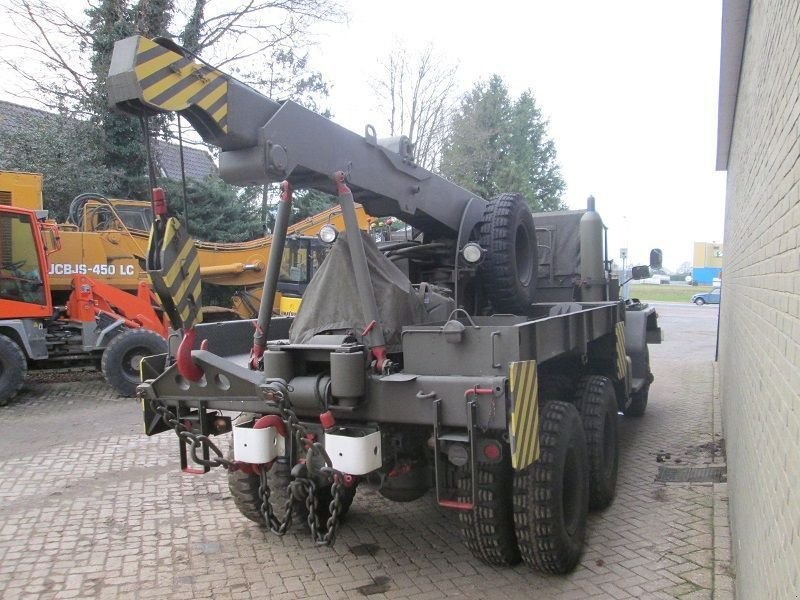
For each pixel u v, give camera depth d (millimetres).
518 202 5074
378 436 3293
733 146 7391
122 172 15523
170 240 3172
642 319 7543
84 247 9805
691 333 20797
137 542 4207
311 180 3621
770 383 2443
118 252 10109
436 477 3193
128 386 9141
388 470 3475
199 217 16312
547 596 3455
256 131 3113
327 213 12836
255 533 4332
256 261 11602
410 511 4727
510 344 3096
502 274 4852
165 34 16531
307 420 3578
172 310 3330
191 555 4008
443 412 3139
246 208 17516
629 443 6645
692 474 5539
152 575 3746
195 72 2855
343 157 3607
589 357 5660
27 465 5941
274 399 3230
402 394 3232
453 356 3219
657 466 5820
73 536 4312
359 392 3246
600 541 4164
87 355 9719
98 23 16141
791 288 1942
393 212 4363
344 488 3561
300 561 3914
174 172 18812
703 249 64750
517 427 3021
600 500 4641
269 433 3432
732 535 3953
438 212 4656
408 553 4016
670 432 7090
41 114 15961
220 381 3490
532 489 3436
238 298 11828
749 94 4367
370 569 3803
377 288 3752
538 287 6891
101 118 15578
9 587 3619
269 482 4086
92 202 11727
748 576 2691
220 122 2947
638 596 3436
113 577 3729
